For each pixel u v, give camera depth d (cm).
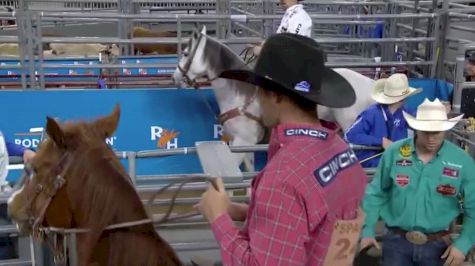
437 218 376
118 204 226
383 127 486
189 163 716
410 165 377
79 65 735
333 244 207
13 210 245
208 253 476
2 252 423
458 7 880
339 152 210
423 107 370
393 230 391
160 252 227
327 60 860
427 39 784
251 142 709
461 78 545
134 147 721
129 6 923
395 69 870
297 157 200
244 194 488
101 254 225
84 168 229
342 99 209
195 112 729
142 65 760
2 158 396
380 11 1005
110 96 708
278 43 206
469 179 370
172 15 751
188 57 700
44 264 362
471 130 502
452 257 372
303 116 208
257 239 198
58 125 228
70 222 233
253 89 700
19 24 727
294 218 194
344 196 208
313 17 786
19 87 787
